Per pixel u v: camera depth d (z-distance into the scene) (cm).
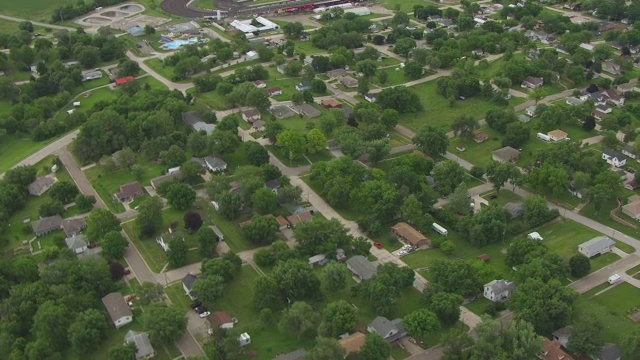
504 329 17412
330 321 18162
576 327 17812
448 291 19888
